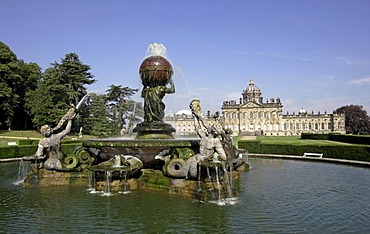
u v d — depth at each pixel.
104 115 71.25
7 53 69.69
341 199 11.91
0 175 18.06
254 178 16.95
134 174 13.39
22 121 82.31
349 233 8.20
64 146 33.19
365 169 21.03
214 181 11.54
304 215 9.75
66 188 13.44
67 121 15.84
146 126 16.11
